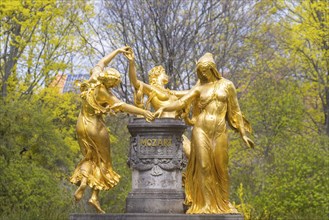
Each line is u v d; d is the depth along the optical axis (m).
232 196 34.25
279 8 40.03
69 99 36.88
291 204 32.62
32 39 35.53
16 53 36.00
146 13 34.66
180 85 36.00
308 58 39.62
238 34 36.94
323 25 38.62
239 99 38.94
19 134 33.94
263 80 39.22
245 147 37.56
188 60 35.78
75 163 37.31
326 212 32.38
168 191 17.62
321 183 32.62
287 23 40.62
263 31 39.28
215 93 17.39
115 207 33.03
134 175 17.86
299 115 38.44
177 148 17.78
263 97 38.06
